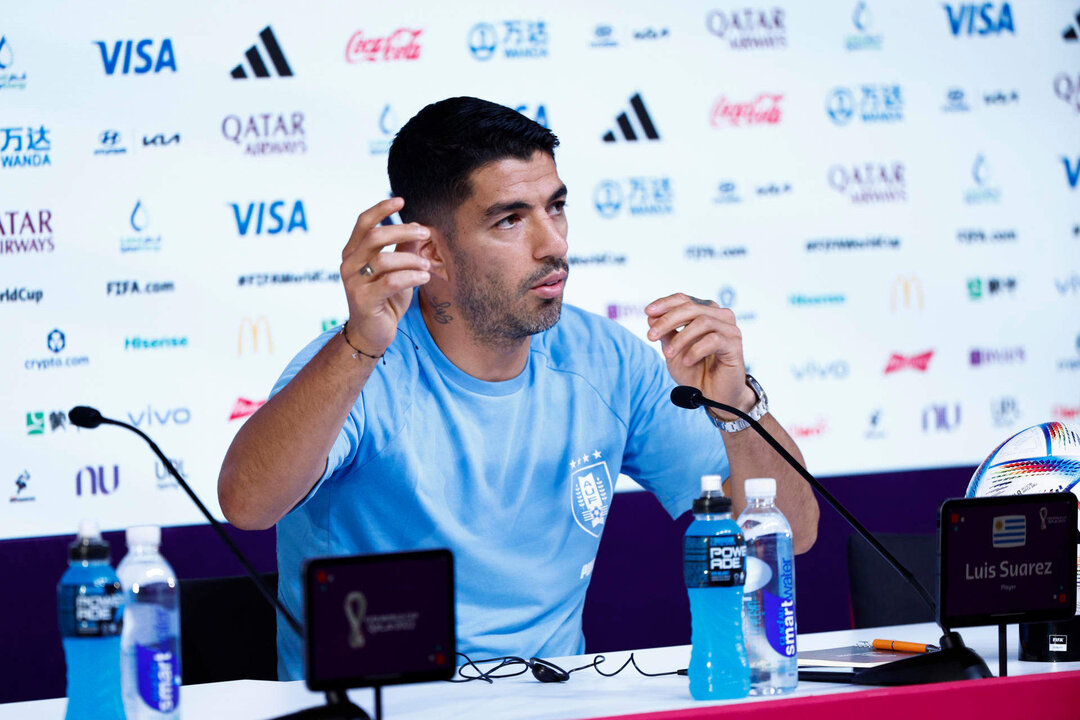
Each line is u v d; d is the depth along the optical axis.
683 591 6.11
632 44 5.84
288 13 5.53
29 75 5.35
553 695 2.28
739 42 5.94
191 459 5.46
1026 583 2.22
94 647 2.04
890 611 3.67
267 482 2.62
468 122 2.83
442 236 2.89
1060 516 2.26
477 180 2.81
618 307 5.82
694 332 2.73
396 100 5.62
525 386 3.12
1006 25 6.22
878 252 6.08
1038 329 6.24
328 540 3.02
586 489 3.18
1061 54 6.27
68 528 5.37
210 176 5.48
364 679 1.78
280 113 5.53
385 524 3.02
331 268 5.57
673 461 3.35
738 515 2.99
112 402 5.39
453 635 1.84
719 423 2.86
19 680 5.38
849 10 6.06
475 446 3.02
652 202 5.85
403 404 2.98
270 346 5.52
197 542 5.50
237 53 5.50
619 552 6.06
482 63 5.71
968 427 6.16
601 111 5.81
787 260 5.99
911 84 6.12
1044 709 1.95
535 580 3.07
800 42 6.00
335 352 2.54
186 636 3.17
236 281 5.49
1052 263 6.25
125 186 5.41
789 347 5.99
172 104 5.45
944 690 1.90
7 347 5.32
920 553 3.70
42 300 5.35
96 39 5.40
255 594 3.25
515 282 2.87
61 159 5.37
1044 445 2.63
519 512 3.07
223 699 2.35
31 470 5.34
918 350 6.12
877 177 6.08
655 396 3.34
